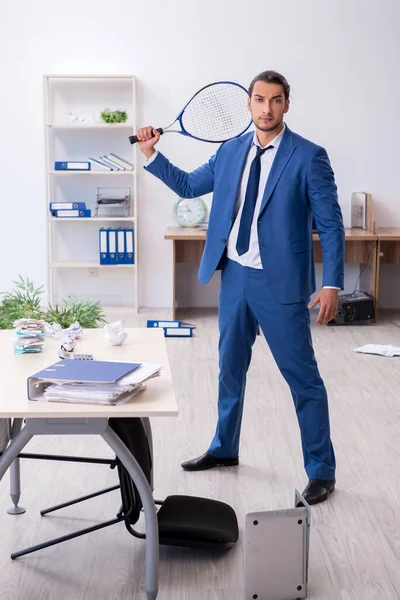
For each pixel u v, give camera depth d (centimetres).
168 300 779
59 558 288
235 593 266
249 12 732
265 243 327
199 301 781
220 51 737
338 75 738
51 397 237
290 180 322
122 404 235
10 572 279
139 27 735
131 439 266
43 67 740
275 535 257
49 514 323
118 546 297
